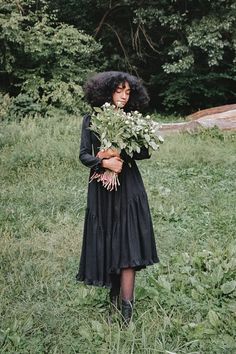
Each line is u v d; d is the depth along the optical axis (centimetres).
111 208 339
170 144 991
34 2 1562
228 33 1599
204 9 1630
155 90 1884
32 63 1555
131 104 357
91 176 343
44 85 1497
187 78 1692
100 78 347
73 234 527
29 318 344
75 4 1775
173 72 1656
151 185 744
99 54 1739
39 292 393
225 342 316
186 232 549
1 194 684
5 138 1005
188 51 1619
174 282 404
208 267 425
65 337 326
